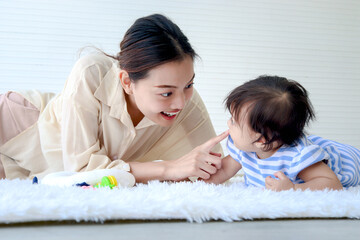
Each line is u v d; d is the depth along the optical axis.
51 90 3.91
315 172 1.34
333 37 4.44
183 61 1.31
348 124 4.50
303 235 0.82
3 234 0.74
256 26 4.25
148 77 1.32
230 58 4.20
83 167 1.55
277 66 4.31
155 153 1.94
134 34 1.35
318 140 1.62
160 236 0.76
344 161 1.53
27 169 1.87
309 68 4.39
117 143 1.64
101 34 3.96
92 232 0.77
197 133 1.92
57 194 0.95
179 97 1.36
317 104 4.43
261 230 0.85
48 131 1.77
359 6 4.49
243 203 0.95
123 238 0.74
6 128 1.85
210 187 1.18
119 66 1.47
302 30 4.36
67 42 3.92
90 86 1.53
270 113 1.28
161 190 1.10
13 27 3.84
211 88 4.18
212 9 4.16
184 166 1.48
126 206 0.86
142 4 4.03
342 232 0.86
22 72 3.86
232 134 1.38
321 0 4.40
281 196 1.06
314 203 1.00
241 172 2.82
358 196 1.13
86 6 3.94
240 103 1.32
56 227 0.81
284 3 4.31
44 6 3.88
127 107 1.60
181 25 4.12
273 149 1.37
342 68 4.47
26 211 0.80
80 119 1.52
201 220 0.90
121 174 1.38
